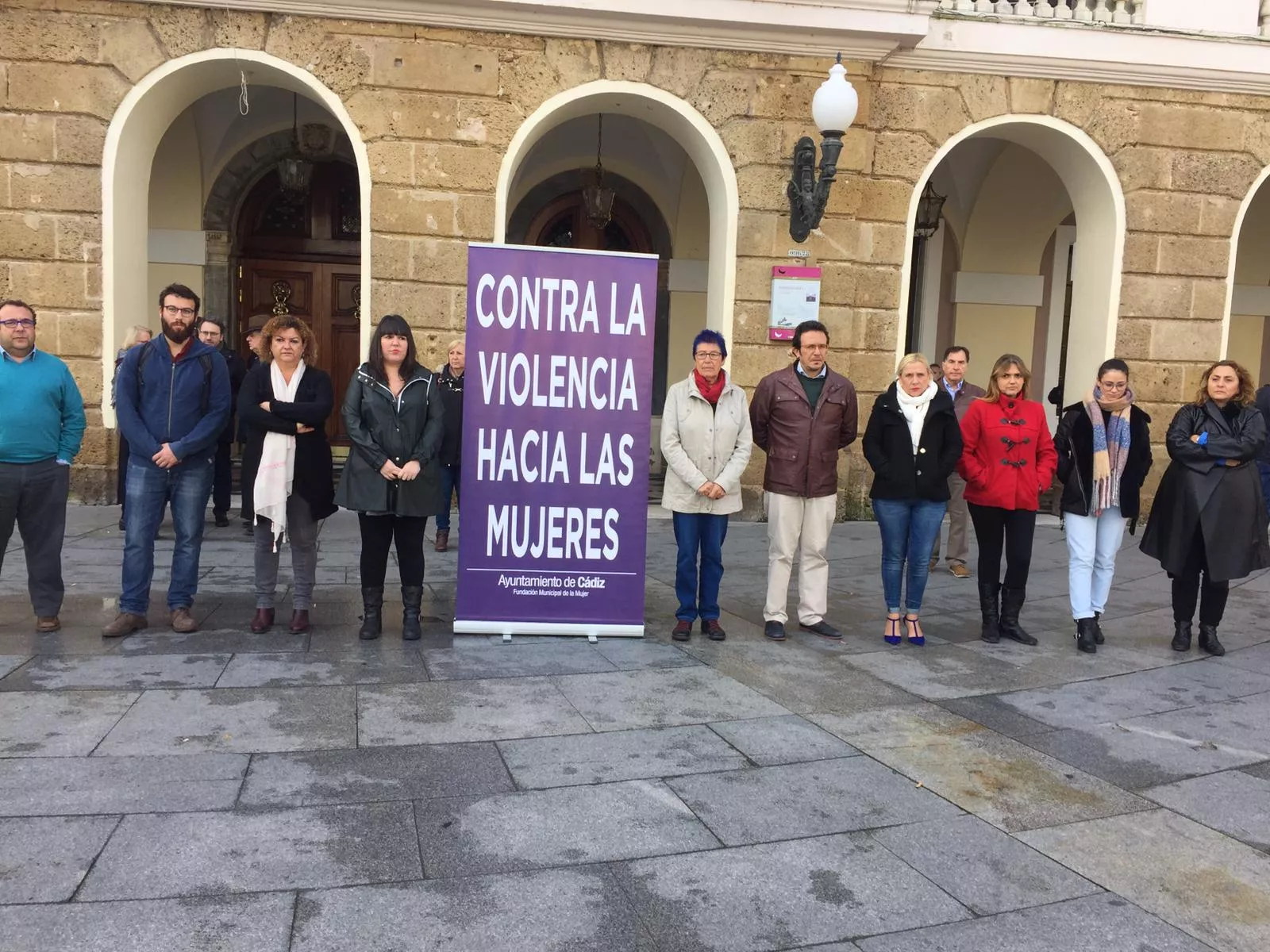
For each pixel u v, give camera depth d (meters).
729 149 9.59
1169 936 2.71
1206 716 4.58
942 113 10.00
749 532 9.37
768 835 3.21
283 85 9.46
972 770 3.83
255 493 5.17
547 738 3.98
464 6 8.91
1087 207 10.71
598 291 5.51
